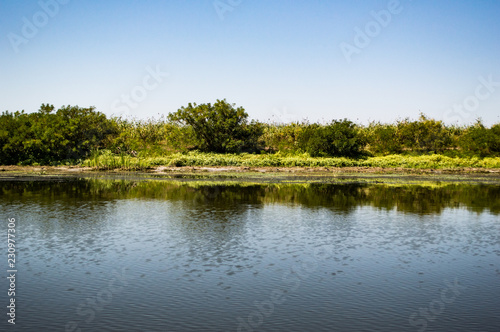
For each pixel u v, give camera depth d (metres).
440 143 63.00
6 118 52.22
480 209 22.58
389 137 61.84
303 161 51.59
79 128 54.03
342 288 10.99
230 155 56.72
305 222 18.78
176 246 14.63
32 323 9.02
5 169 45.47
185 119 59.75
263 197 26.22
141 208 21.80
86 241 15.20
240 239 15.65
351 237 16.17
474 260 13.48
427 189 31.89
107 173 42.81
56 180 35.56
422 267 12.73
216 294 10.52
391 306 9.97
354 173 46.19
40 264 12.66
